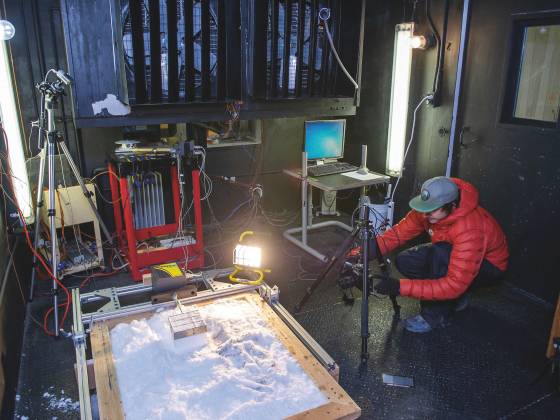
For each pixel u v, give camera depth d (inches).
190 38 105.7
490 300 117.1
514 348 98.7
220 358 73.6
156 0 100.3
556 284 109.3
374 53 148.9
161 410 62.9
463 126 125.8
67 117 131.9
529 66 108.3
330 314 110.4
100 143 138.0
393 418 79.7
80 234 130.6
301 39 114.9
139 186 120.7
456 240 95.1
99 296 92.2
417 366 92.8
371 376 89.7
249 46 111.9
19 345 95.0
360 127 160.2
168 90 107.7
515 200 115.4
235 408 64.0
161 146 123.9
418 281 95.7
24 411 80.7
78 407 81.8
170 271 94.8
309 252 141.8
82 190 119.0
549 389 86.7
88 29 99.3
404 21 136.1
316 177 138.3
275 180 170.4
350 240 99.6
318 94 122.6
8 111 103.7
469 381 88.8
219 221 163.2
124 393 66.5
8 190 109.0
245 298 92.8
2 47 100.7
